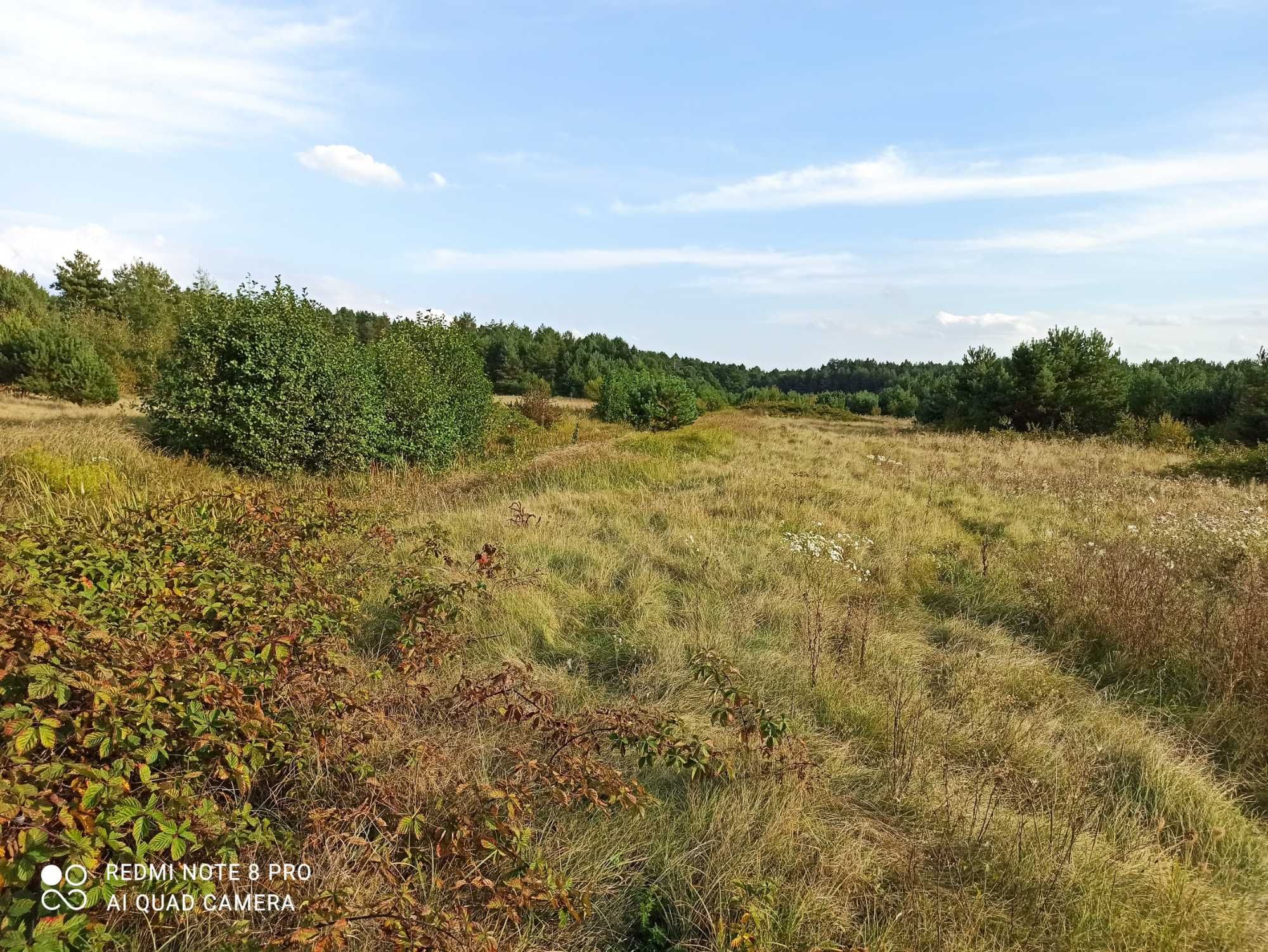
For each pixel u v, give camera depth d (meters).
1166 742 3.73
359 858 2.36
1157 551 6.80
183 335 12.41
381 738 3.02
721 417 31.94
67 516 5.91
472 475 11.87
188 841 2.07
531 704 3.39
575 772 2.83
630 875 2.61
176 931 2.05
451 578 5.35
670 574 6.24
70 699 2.33
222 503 6.00
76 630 2.54
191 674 2.51
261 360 11.93
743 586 5.97
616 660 4.54
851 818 3.02
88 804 1.87
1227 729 3.89
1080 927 2.42
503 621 4.83
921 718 3.81
